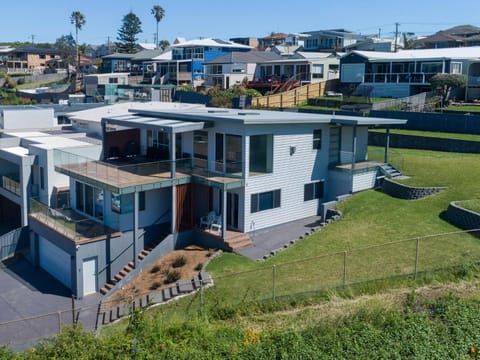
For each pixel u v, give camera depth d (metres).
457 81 50.97
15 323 23.08
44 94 83.94
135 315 16.08
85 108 52.69
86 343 14.84
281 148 29.28
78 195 31.50
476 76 54.97
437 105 50.75
